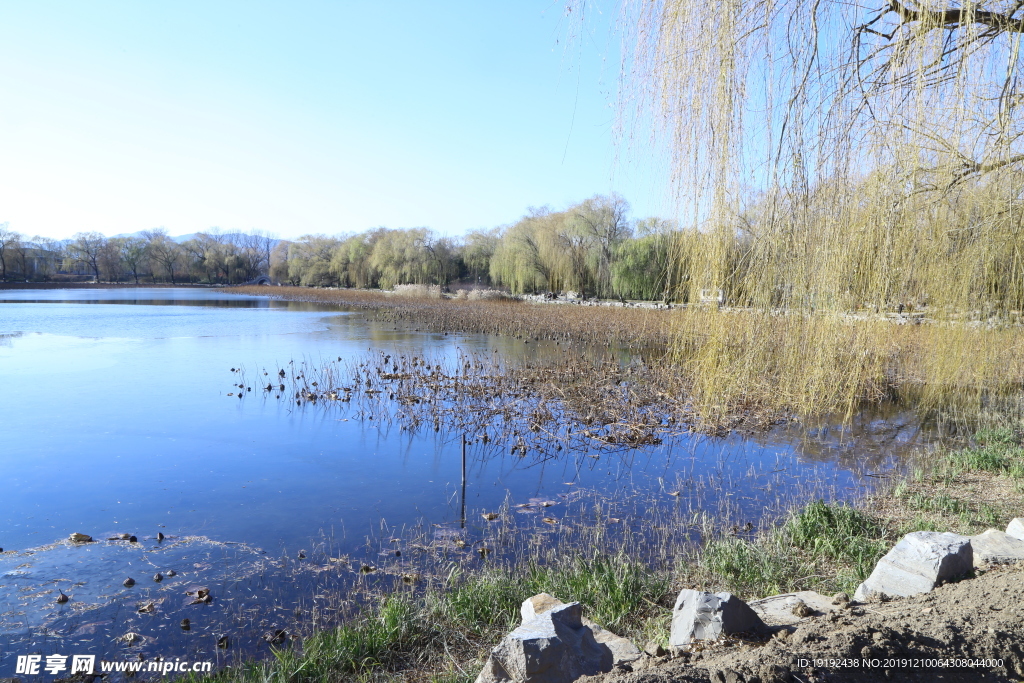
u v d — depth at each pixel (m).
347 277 83.75
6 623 4.62
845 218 4.27
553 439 10.21
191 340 23.81
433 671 3.89
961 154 4.33
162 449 9.40
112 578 5.34
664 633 3.94
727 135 3.86
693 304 4.63
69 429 10.48
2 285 81.88
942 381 6.29
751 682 2.05
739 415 10.70
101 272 98.06
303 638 4.32
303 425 10.94
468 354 20.00
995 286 5.49
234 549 5.94
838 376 4.66
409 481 8.08
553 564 5.51
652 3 4.09
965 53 3.77
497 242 57.78
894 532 5.78
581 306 37.59
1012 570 3.20
